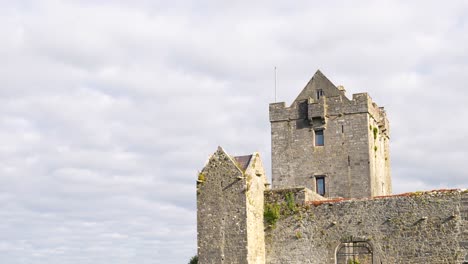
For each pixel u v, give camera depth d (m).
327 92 73.00
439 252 48.47
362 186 69.25
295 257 52.38
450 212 48.62
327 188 70.62
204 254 51.81
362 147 69.94
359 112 70.62
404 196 50.12
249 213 51.56
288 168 72.62
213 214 52.19
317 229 52.16
